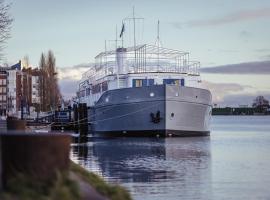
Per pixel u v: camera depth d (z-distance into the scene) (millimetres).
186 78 69438
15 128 19062
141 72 68938
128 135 67250
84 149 53156
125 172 33094
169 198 23078
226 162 40281
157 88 63594
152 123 64438
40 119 108062
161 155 45875
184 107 64812
